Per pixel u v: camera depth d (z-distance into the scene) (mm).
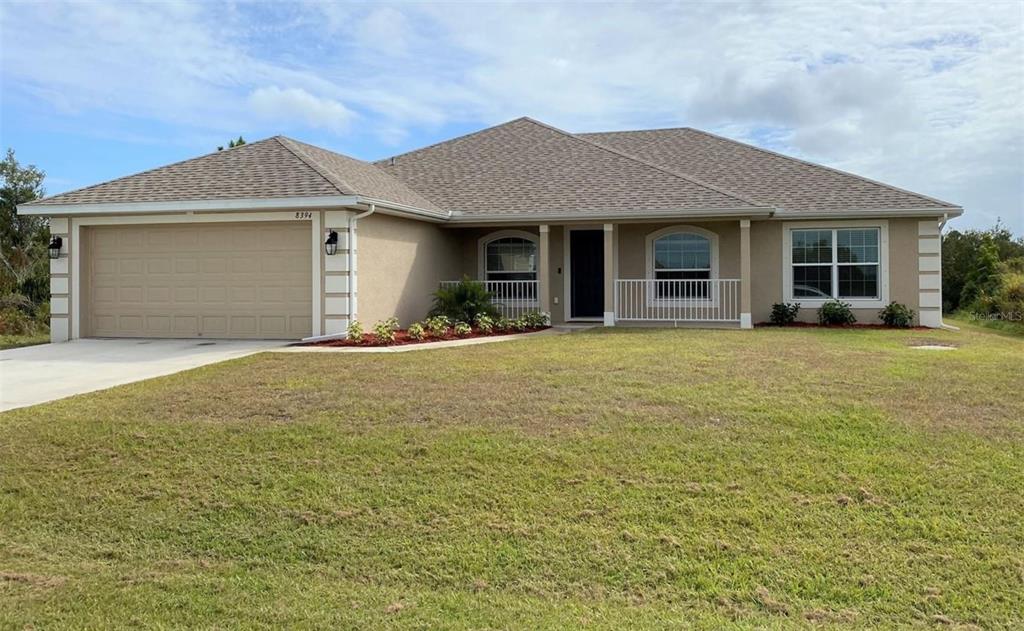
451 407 8383
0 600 4727
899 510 5762
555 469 6555
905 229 18797
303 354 12586
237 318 15656
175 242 15938
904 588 4789
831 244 19156
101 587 4910
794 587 4820
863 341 14078
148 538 5613
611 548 5305
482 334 16016
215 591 4852
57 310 16125
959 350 12758
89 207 15625
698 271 19781
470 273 20906
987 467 6473
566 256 20406
